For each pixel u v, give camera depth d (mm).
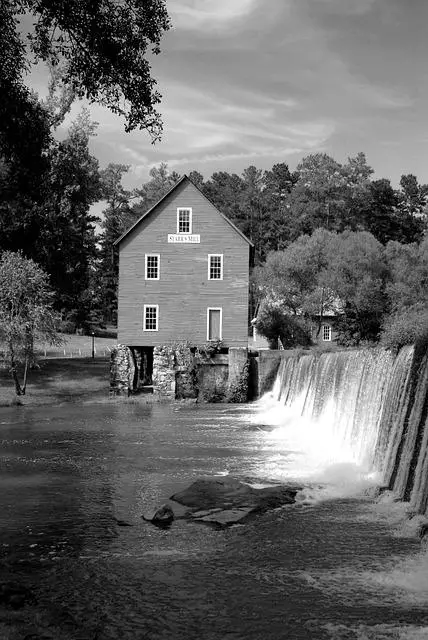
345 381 23578
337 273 47500
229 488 15586
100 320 94312
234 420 31984
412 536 12188
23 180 20734
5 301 41938
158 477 18000
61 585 9969
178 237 45031
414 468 14062
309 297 50188
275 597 9445
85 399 42281
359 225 96688
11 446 23578
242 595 9531
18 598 9227
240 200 113000
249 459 20781
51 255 52125
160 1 13953
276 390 41781
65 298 56500
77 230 54031
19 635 8031
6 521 13586
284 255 52188
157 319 44938
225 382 42781
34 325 42000
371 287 46062
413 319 21625
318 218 97188
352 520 13297
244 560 11031
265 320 52281
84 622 8625
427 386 14117
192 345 44719
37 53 14391
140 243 45125
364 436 19469
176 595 9578
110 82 14695
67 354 65438
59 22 13703
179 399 42594
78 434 26859
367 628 8383
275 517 13633
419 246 57219
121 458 21062
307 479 17531
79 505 14906
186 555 11344
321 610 8984
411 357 16078
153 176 109125
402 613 8852
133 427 29188
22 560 11133
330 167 99250
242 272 44781
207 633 8336
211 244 44938
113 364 43781
